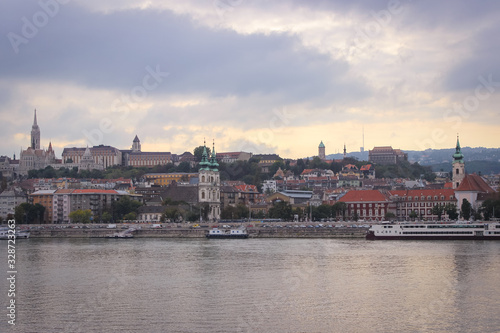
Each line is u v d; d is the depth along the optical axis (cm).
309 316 17475
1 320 17362
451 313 17725
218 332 16150
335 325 16700
